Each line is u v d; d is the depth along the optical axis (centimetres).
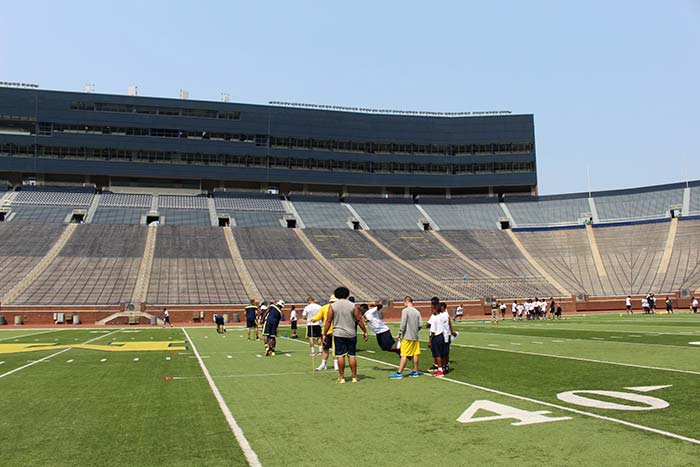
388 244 7244
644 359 1573
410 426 832
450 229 7888
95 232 6397
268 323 1981
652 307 5331
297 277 5906
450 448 711
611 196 8069
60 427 852
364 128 8531
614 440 731
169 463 668
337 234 7350
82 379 1355
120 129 7669
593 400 994
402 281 6084
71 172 7450
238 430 823
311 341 1598
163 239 6450
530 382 1215
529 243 7494
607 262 6744
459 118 8738
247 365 1650
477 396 1061
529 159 8619
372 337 2881
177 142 7831
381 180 8506
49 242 5994
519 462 648
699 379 1195
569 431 781
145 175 7688
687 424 807
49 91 7462
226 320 4784
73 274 5334
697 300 5394
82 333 3412
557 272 6712
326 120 8406
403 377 1334
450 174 8644
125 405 1020
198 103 7950
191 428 839
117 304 4812
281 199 8156
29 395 1129
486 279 6366
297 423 864
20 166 7281
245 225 7194
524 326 3566
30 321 4462
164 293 5138
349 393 1123
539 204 8338
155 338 2922
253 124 8106
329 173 8344
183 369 1553
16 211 6644
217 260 6106
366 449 715
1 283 4962
